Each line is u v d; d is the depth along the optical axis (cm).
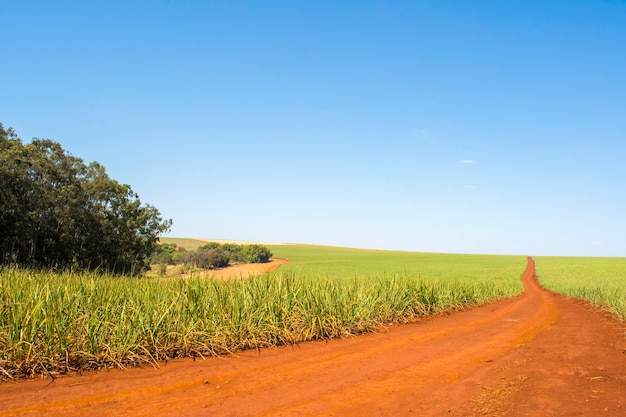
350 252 13450
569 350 855
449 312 1712
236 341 835
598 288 2675
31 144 3566
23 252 3569
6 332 629
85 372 632
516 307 2038
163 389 571
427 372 690
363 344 934
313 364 732
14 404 491
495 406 514
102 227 3962
